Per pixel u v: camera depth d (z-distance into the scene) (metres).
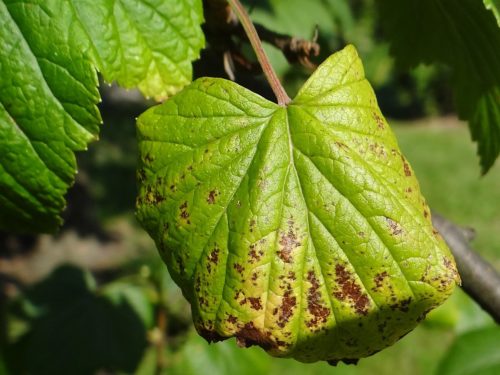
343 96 0.14
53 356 0.30
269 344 0.13
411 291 0.13
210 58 0.18
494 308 0.19
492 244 0.98
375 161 0.13
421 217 0.13
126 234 0.95
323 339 0.13
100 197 1.04
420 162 1.40
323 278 0.13
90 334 0.31
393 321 0.13
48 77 0.14
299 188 0.13
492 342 0.27
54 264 0.85
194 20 0.14
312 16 0.38
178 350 0.31
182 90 0.14
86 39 0.14
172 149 0.13
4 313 0.32
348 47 0.14
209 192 0.13
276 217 0.13
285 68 0.30
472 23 0.18
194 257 0.13
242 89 0.13
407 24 0.20
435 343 0.67
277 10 0.36
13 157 0.14
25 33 0.13
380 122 0.14
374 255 0.13
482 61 0.19
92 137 0.14
